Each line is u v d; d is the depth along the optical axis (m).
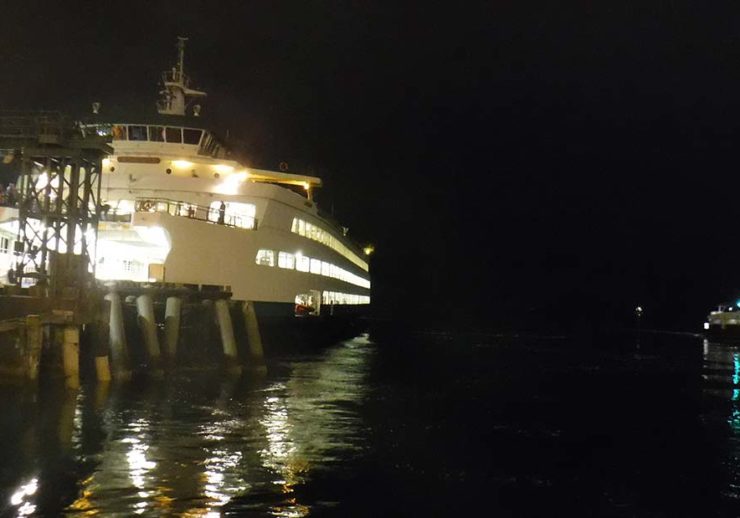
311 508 14.05
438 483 16.38
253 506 13.90
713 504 15.59
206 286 34.22
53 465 15.94
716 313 93.00
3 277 32.41
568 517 14.48
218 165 41.47
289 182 46.34
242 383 31.22
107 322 27.78
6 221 33.31
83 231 26.28
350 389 31.77
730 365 53.91
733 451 21.02
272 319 40.62
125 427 20.12
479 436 22.11
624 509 15.11
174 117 41.78
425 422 24.08
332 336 55.81
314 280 48.31
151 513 13.15
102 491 14.27
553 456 19.73
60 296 24.42
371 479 16.30
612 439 22.52
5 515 12.73
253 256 39.12
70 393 24.45
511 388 35.53
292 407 25.47
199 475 15.73
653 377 43.44
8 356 22.34
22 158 26.41
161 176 39.69
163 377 30.39
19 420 20.39
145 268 40.44
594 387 37.19
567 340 92.50
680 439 22.77
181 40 46.50
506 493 15.89
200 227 36.22
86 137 26.14
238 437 19.72
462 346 72.56
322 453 18.52
